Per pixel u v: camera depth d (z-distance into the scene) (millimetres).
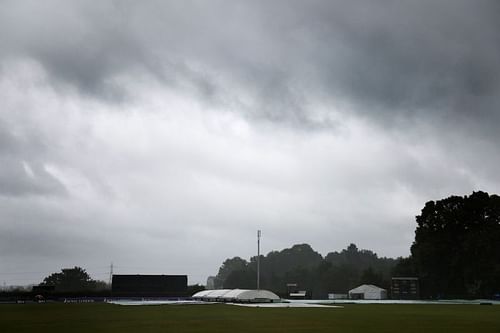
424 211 133750
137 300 106500
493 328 36219
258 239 113125
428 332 33031
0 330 33688
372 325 38469
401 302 105062
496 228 122375
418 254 130000
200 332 32406
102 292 109125
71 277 190000
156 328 35250
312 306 77500
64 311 58594
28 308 67188
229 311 58812
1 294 103625
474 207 128250
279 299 96500
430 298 128875
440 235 129250
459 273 125500
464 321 43250
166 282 111562
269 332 32594
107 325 37688
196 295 109312
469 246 120750
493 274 117938
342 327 36625
